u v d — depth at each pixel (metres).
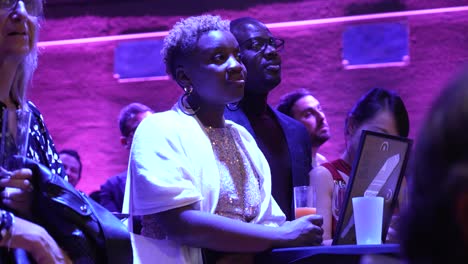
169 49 2.45
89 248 1.76
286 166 2.96
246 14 6.79
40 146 1.95
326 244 2.52
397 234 0.67
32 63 1.99
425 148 0.62
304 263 1.98
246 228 2.12
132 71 7.03
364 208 2.21
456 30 6.48
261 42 3.08
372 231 2.21
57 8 7.16
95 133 7.03
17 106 1.95
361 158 2.25
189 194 2.13
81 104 7.07
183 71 2.41
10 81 1.92
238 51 2.42
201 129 2.32
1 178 1.69
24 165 1.72
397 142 2.34
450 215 0.60
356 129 2.88
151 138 2.23
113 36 7.07
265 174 2.43
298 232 2.18
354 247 1.91
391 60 6.57
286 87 6.70
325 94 6.64
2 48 1.88
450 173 0.60
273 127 3.05
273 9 6.76
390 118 2.86
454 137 0.60
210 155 2.26
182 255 2.15
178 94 6.96
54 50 7.14
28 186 1.69
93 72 7.09
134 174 2.22
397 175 2.38
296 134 3.07
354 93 6.61
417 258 0.62
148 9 7.02
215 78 2.33
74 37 7.12
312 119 4.30
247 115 3.03
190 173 2.19
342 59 6.64
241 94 2.35
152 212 2.15
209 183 2.21
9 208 1.76
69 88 7.10
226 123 2.45
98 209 1.83
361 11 6.63
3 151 1.71
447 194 0.60
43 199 1.73
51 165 1.98
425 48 6.52
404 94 6.53
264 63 3.05
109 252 1.77
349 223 2.27
